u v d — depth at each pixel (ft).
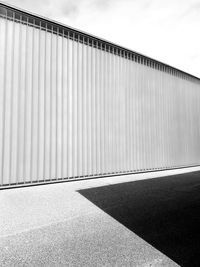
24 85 15.57
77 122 18.15
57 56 17.30
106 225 9.26
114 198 13.25
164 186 16.76
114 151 20.59
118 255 6.88
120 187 16.17
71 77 17.99
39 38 16.46
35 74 16.12
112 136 20.49
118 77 21.25
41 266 6.22
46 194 13.80
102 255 6.87
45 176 16.30
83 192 14.46
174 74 27.37
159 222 9.66
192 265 6.42
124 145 21.40
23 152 15.31
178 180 19.24
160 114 25.17
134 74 22.70
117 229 8.87
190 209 11.46
